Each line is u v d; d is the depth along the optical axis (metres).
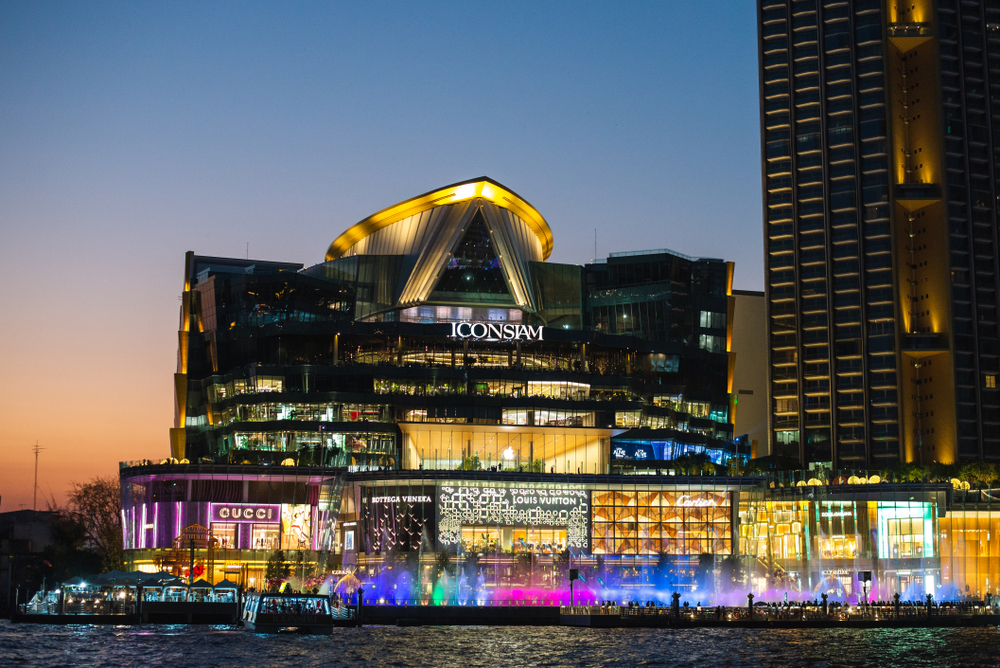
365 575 155.50
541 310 195.75
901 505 156.75
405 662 92.31
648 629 122.75
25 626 124.12
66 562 184.88
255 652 98.25
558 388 181.62
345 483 161.25
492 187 189.62
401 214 194.75
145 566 157.38
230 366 187.75
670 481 161.62
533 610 131.12
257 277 189.75
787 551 160.38
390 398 176.25
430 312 187.88
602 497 160.12
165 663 90.56
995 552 156.75
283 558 153.12
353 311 190.62
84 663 90.25
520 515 157.12
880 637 113.56
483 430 177.50
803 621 125.12
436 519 154.62
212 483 158.00
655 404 193.00
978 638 112.44
